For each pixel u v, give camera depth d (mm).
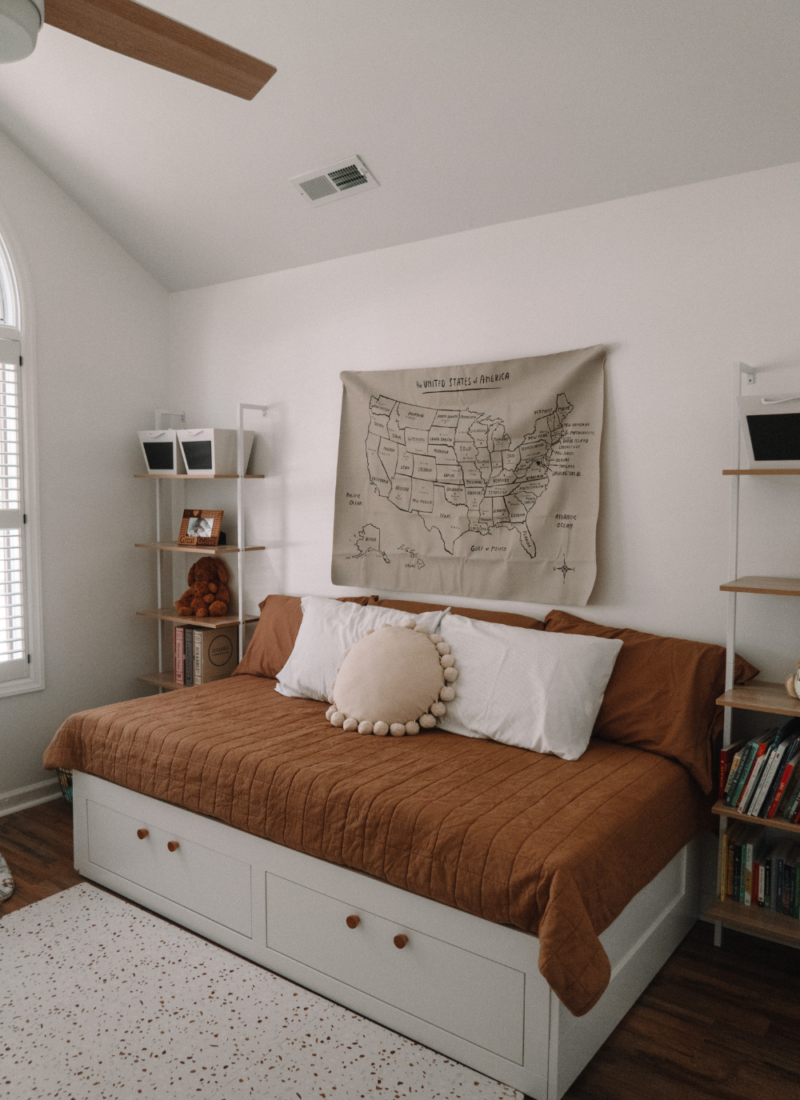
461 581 2932
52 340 3355
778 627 2312
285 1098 1670
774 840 2328
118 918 2410
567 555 2668
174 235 3447
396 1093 1686
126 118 2834
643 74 2105
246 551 3688
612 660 2385
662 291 2471
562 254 2662
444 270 2947
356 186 2838
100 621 3609
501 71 2219
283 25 2264
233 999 2010
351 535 3219
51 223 3330
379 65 2318
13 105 2979
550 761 2184
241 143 2793
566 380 2627
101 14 1403
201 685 3084
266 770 2137
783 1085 1702
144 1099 1665
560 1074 1639
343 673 2604
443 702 2496
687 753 2176
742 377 2340
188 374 3842
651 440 2520
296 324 3412
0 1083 1711
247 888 2186
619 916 1839
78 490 3494
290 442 3473
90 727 2604
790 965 2162
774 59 1970
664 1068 1751
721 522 2404
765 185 2271
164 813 2393
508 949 1681
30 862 2785
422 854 1785
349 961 1974
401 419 3051
